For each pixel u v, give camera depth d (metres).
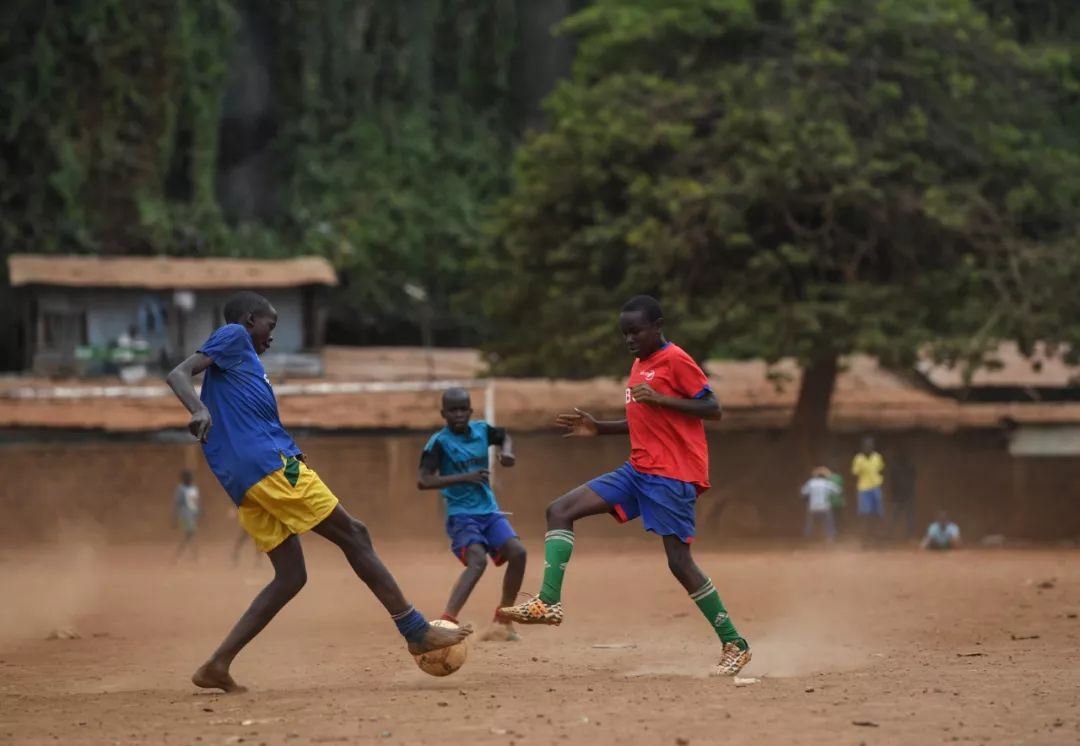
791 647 38.25
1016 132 121.06
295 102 193.88
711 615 29.81
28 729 23.52
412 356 163.88
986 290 120.75
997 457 138.62
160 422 131.88
